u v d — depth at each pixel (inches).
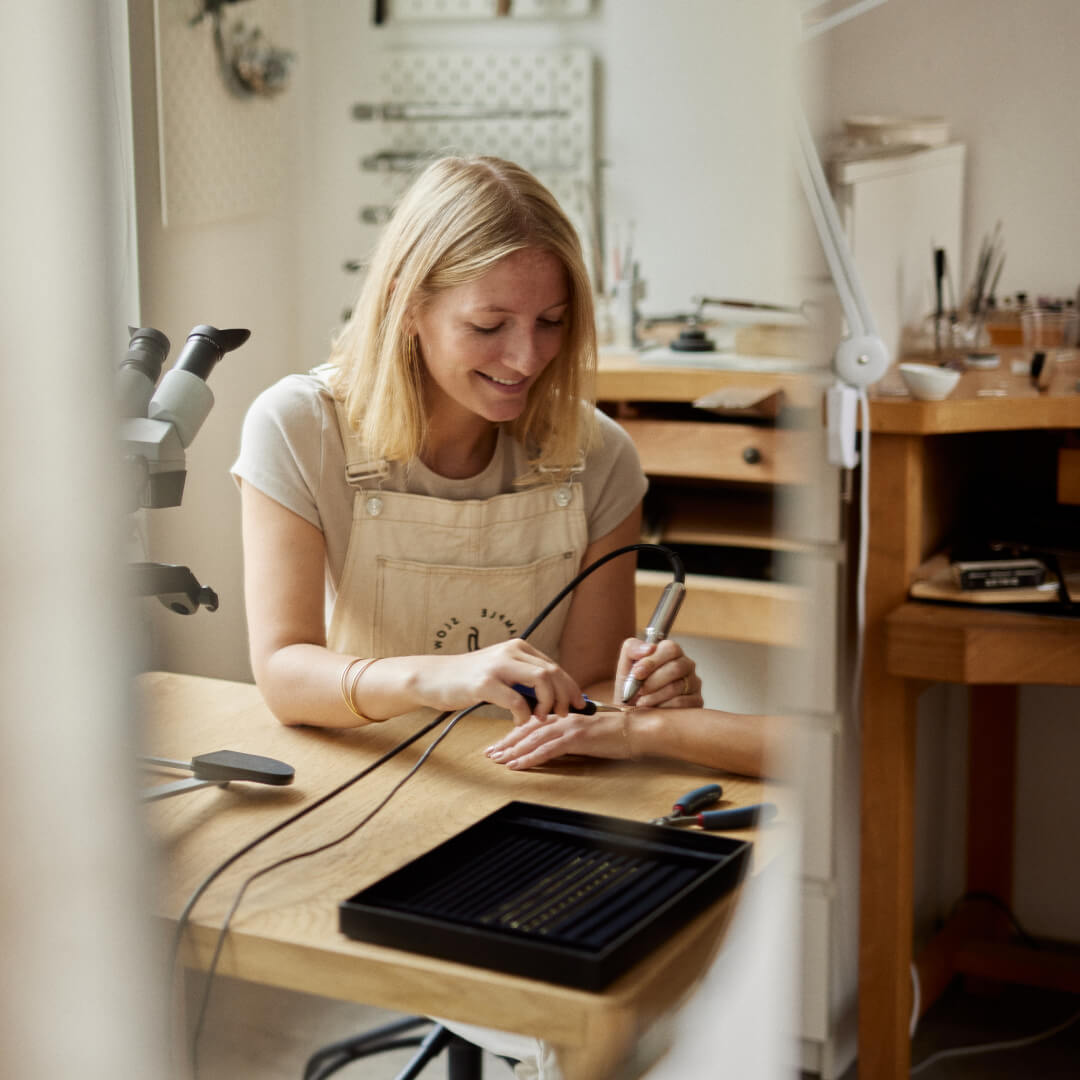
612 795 36.8
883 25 87.0
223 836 31.7
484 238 41.8
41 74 15.3
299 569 43.7
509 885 30.4
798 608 60.1
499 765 38.5
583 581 50.4
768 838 35.9
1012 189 86.9
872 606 66.3
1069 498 68.6
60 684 16.1
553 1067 29.4
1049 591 64.4
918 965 81.0
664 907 29.7
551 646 49.6
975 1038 81.1
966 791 90.1
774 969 45.4
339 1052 30.4
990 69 85.6
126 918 17.2
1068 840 88.6
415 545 46.4
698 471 60.4
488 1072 45.3
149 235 27.3
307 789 35.3
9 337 15.2
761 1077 44.8
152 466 26.1
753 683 58.7
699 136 47.6
